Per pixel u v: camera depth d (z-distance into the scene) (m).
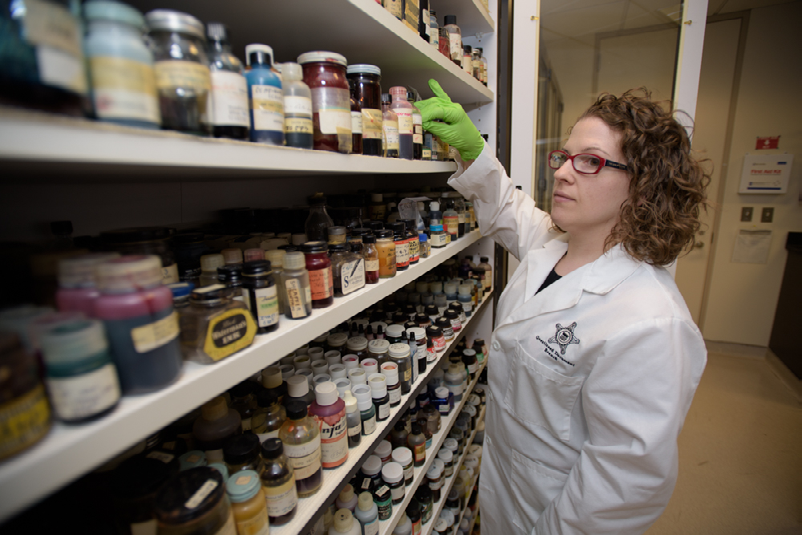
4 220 0.64
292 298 0.65
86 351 0.35
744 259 3.74
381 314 1.41
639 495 0.83
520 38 1.88
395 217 1.31
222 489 0.53
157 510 0.48
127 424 0.38
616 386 0.84
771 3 3.27
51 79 0.31
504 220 1.57
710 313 3.97
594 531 0.88
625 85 2.21
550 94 2.27
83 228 0.76
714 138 3.69
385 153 0.94
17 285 0.48
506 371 1.17
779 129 3.45
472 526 1.99
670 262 0.96
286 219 1.05
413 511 1.32
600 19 2.13
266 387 0.85
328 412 0.81
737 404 3.06
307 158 0.60
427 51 1.02
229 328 0.51
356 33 0.84
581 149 0.97
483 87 1.63
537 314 1.05
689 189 0.90
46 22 0.31
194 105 0.45
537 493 1.08
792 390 3.21
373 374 1.04
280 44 0.92
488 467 1.33
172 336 0.44
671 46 1.97
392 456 1.20
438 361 1.38
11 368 0.31
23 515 0.49
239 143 0.48
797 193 3.47
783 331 3.51
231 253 0.71
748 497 2.19
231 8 0.69
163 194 0.92
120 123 0.37
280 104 0.57
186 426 0.73
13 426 0.30
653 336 0.82
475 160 1.34
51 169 0.43
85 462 0.34
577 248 1.11
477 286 1.93
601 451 0.86
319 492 0.76
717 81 3.59
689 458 2.52
